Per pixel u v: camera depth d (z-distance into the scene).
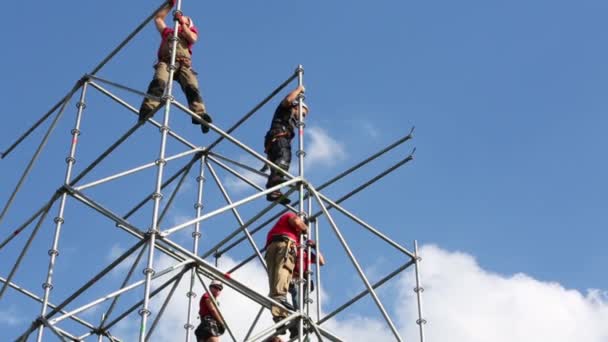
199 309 19.80
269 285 18.95
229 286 18.16
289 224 19.16
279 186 19.00
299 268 18.58
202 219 17.62
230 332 19.78
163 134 17.69
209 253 21.02
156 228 16.92
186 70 19.58
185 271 17.86
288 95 20.41
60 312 19.56
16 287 19.92
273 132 20.47
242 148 19.36
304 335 18.33
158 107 18.33
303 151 19.70
